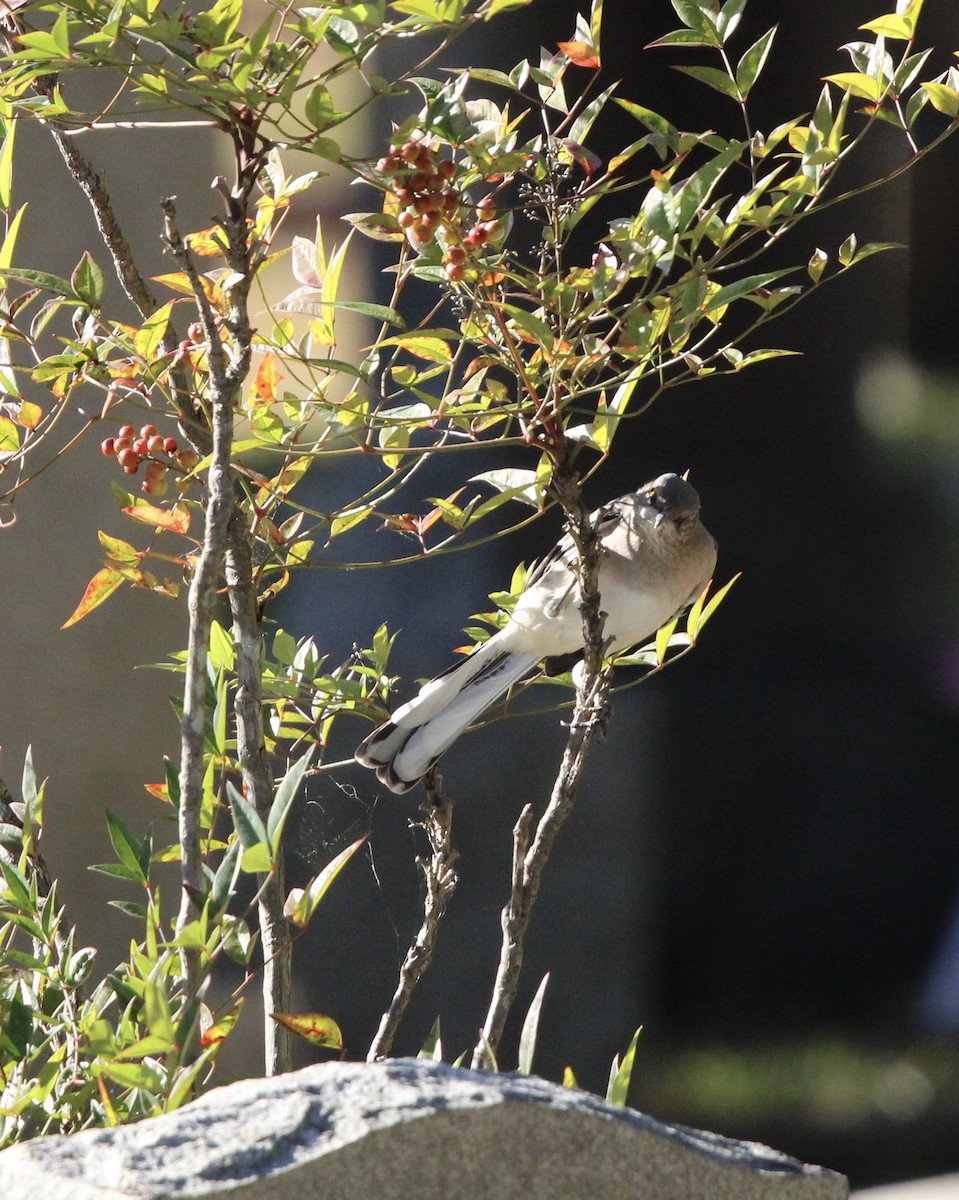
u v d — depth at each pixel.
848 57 15.49
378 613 12.82
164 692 9.23
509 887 12.29
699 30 4.89
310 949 11.80
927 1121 14.05
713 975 16.23
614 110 13.98
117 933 9.05
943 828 17.33
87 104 8.63
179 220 8.98
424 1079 3.69
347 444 7.25
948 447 20.83
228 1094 3.65
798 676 17.69
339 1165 3.32
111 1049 3.94
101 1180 3.28
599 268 4.50
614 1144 3.57
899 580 18.73
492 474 5.38
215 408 4.32
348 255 14.79
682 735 16.77
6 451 5.10
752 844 17.05
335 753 11.46
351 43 4.00
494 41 13.44
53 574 8.94
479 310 4.76
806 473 17.22
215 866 8.03
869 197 17.38
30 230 8.62
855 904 16.95
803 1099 14.49
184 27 4.01
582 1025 12.66
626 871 12.88
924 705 18.02
